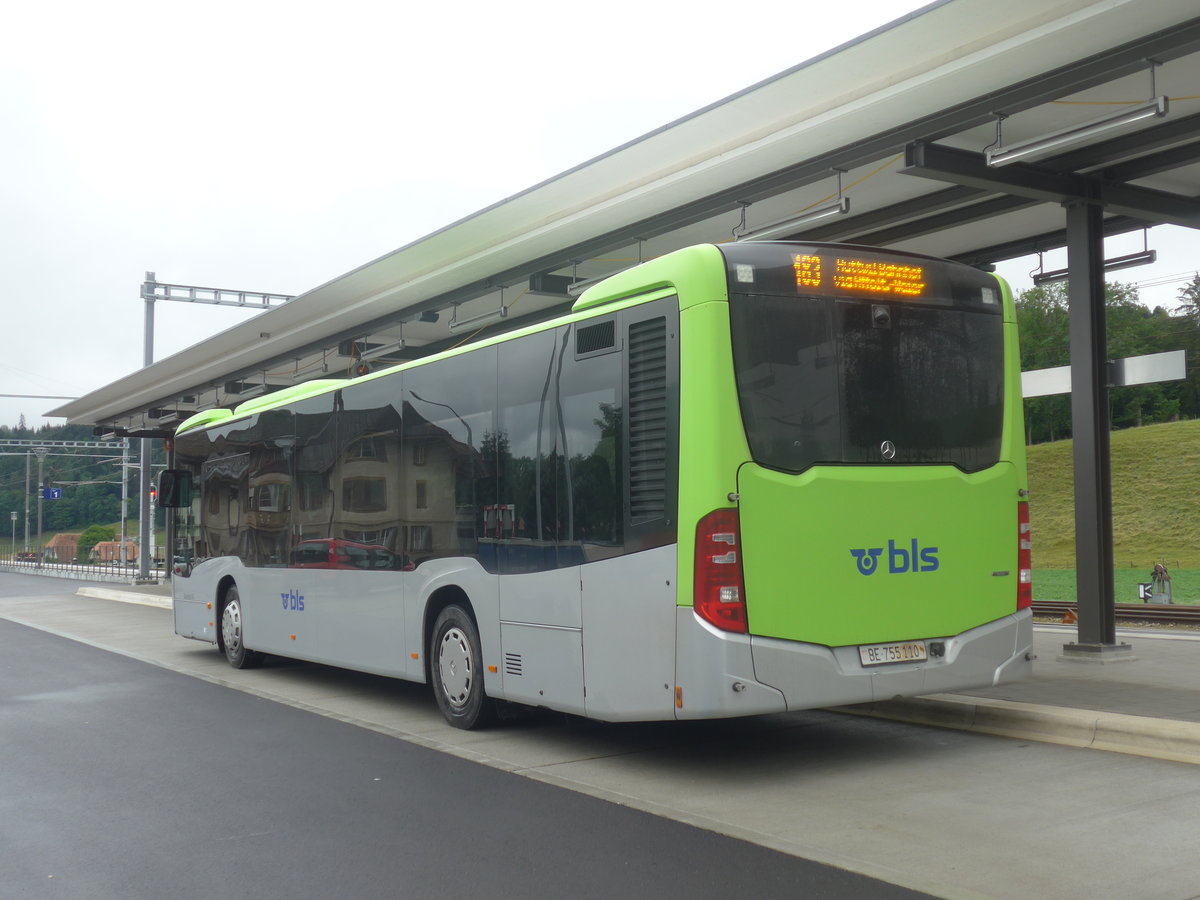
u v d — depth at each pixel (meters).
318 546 11.77
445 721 9.88
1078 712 7.98
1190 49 8.35
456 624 9.31
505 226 14.16
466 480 9.10
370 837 6.00
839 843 5.64
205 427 15.36
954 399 7.56
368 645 10.67
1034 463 39.03
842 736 8.52
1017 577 7.70
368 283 17.17
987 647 7.50
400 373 10.30
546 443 8.11
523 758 8.09
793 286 7.08
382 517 10.47
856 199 12.80
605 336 7.58
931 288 7.56
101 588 33.47
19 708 10.98
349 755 8.33
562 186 12.61
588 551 7.59
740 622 6.66
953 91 9.44
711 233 14.57
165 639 18.61
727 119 10.59
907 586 7.22
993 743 8.02
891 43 8.96
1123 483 36.06
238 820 6.43
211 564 14.85
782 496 6.85
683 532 6.79
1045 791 6.53
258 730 9.52
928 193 12.57
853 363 7.21
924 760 7.54
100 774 7.78
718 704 6.61
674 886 5.03
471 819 6.34
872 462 7.19
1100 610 11.38
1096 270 11.65
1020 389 7.91
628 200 12.47
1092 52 8.71
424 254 15.45
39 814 6.65
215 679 13.15
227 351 23.36
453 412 9.36
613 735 8.92
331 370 25.45
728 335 6.83
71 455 72.50
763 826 6.02
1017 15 8.47
